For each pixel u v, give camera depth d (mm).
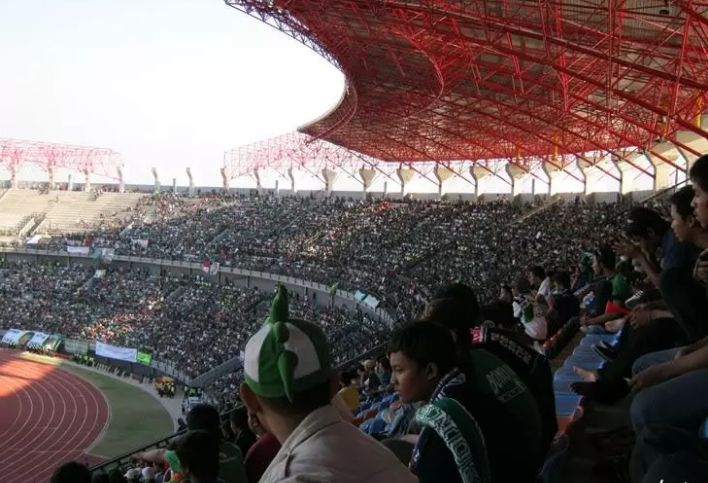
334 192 92688
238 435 10289
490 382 4336
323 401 3078
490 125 61688
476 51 38281
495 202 75500
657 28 30625
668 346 6465
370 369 21203
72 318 71375
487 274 48312
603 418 6527
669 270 5156
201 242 80562
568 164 71062
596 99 47219
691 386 4172
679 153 54000
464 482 3600
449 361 4164
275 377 2980
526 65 40625
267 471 2998
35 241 86375
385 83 51625
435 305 4844
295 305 62969
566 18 31359
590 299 13172
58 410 51188
